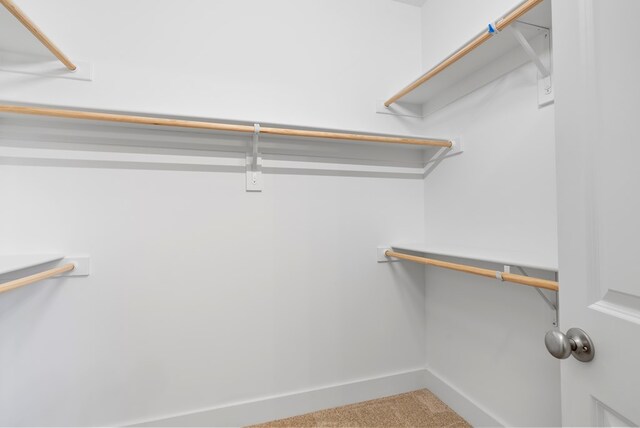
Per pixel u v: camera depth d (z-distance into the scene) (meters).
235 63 1.53
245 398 1.52
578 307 0.56
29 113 1.09
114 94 1.36
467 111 1.52
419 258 1.48
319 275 1.66
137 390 1.37
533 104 1.20
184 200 1.45
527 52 1.11
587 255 0.55
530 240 1.22
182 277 1.44
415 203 1.84
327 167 1.68
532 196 1.21
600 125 0.53
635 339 0.46
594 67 0.54
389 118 1.80
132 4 1.39
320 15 1.69
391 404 1.67
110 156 1.36
